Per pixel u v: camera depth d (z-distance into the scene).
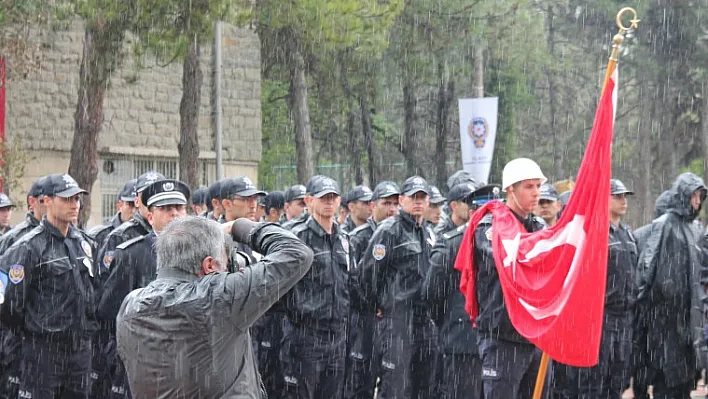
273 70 29.61
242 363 4.27
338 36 19.23
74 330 7.96
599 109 6.89
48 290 7.87
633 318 9.93
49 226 7.95
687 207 9.46
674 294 9.38
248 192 8.70
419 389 9.77
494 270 7.52
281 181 40.44
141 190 8.36
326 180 8.97
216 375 4.17
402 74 29.47
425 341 9.64
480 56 28.86
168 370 4.15
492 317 7.50
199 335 4.15
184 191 7.80
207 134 25.83
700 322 9.30
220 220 9.92
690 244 9.41
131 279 7.80
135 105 24.31
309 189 8.99
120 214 10.27
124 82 23.97
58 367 7.92
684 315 9.47
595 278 6.77
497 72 36.47
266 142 36.31
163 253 4.30
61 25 19.14
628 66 35.00
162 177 8.70
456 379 9.07
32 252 7.78
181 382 4.15
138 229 8.59
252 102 26.84
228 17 17.20
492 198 9.62
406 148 34.56
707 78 31.80
